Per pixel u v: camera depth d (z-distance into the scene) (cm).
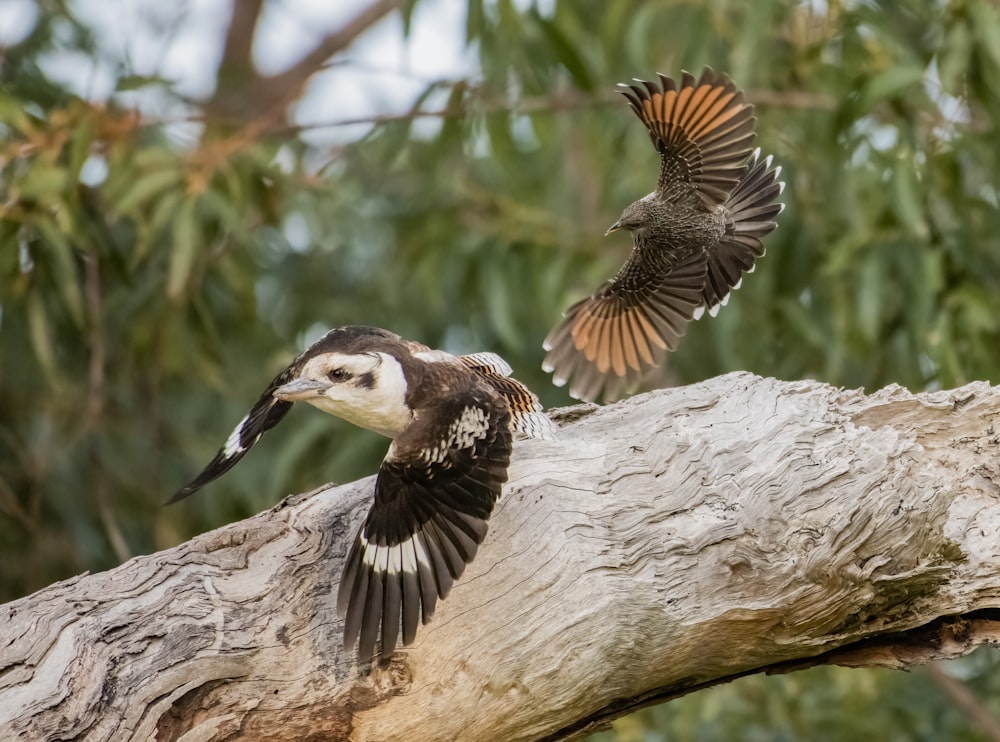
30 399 1225
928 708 1228
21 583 1203
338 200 1391
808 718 1195
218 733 657
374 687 674
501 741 701
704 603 707
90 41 1310
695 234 718
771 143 1204
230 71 1653
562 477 727
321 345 723
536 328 1326
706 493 717
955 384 1105
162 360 1220
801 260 1196
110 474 1234
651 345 766
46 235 1109
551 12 1242
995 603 732
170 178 1147
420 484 664
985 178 1221
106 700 637
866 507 698
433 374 699
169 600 668
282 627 675
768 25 1127
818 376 1236
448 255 1307
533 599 694
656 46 1357
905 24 1200
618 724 1125
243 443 754
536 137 1321
